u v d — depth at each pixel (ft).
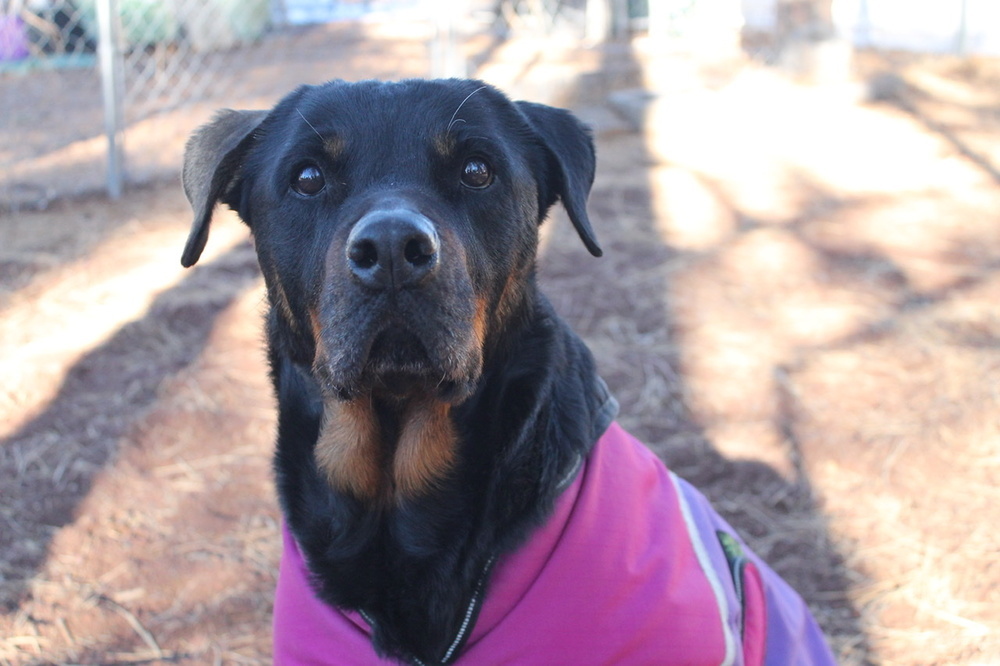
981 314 5.05
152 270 5.65
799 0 9.55
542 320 2.70
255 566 3.62
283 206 2.57
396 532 2.59
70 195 6.81
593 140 2.87
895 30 12.31
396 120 2.51
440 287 2.33
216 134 2.80
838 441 4.13
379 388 2.51
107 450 4.11
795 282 5.52
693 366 4.69
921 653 3.29
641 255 5.90
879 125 8.41
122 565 3.60
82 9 10.92
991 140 7.94
